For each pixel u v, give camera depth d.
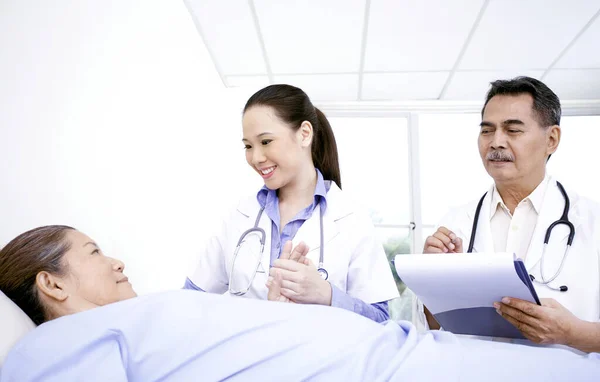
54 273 0.87
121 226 1.61
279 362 0.61
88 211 1.46
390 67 2.79
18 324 0.79
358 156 4.52
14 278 0.87
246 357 0.61
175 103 2.13
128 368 0.64
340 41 2.51
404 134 4.51
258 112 1.00
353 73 2.88
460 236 1.26
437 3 2.17
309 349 0.63
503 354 0.64
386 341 0.68
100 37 1.58
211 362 0.61
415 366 0.61
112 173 1.59
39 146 1.31
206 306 0.70
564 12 2.22
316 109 1.20
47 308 0.87
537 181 1.17
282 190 1.16
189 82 2.33
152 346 0.63
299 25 2.37
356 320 0.70
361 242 1.10
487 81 2.93
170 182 2.02
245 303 0.71
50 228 0.93
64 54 1.42
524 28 2.36
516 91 1.12
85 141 1.47
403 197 4.46
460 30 2.38
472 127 4.54
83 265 0.89
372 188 4.47
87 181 1.47
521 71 2.79
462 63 2.72
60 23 1.41
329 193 1.16
